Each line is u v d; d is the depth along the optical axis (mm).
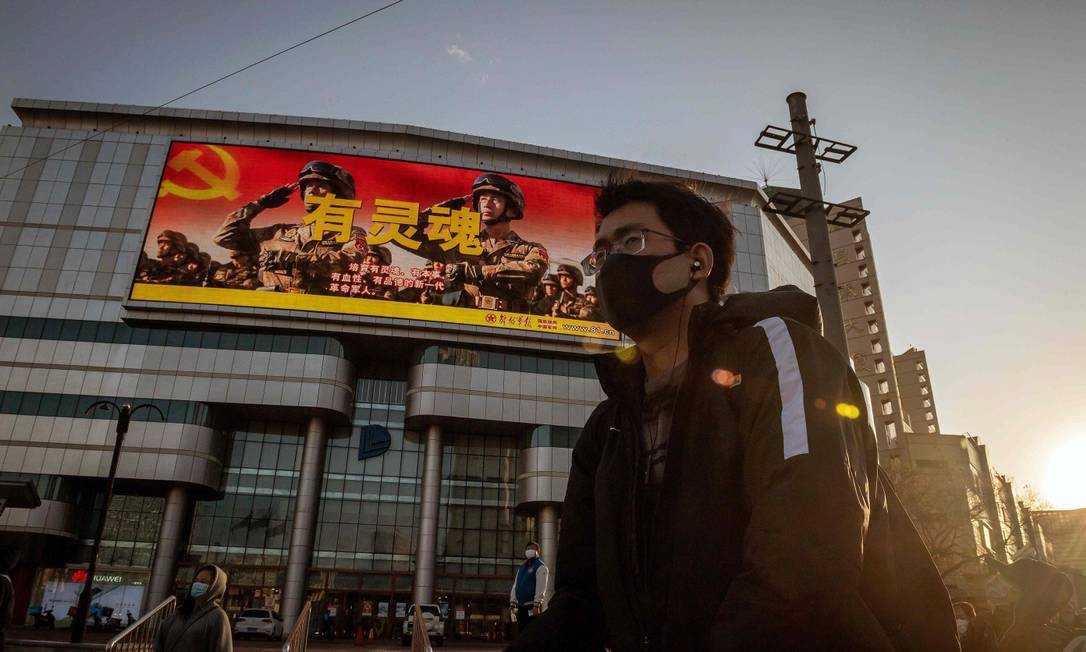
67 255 33781
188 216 34156
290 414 32875
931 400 71812
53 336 31922
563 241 36562
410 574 31625
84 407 30688
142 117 37594
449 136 39062
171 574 29234
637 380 1279
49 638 21250
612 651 1090
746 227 40875
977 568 31984
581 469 1458
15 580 28734
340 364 33062
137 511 31203
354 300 33438
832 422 861
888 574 981
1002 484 50719
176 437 30453
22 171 35344
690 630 875
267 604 30188
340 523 32156
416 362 34031
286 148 36281
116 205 35062
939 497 31984
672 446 1045
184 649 4832
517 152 39531
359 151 36719
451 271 34875
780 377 927
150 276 32562
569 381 34688
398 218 35469
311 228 34531
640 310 1204
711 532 920
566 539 1395
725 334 1102
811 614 715
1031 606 3855
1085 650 3695
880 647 724
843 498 789
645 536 1106
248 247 33844
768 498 820
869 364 59438
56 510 28812
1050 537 68625
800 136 8633
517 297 34875
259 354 32531
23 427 29938
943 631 1009
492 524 33438
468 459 34781
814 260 8172
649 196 1279
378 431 33969
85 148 36312
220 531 31234
